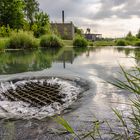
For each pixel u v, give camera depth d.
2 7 30.19
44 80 3.69
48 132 1.72
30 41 14.04
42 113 2.19
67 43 21.70
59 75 4.08
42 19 29.28
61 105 2.42
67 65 5.56
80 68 4.96
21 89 3.15
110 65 5.46
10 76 4.00
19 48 13.58
